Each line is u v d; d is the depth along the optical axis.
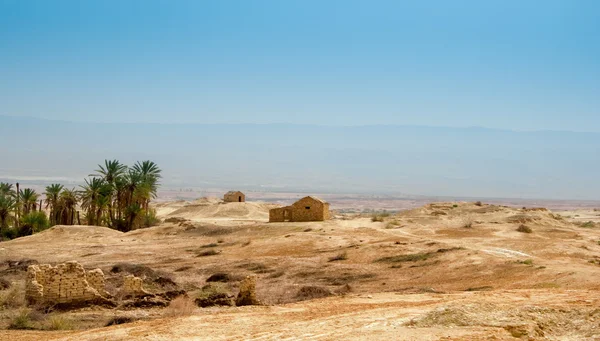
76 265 40.69
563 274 50.31
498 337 23.31
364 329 26.80
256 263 71.88
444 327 25.56
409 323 26.77
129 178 128.88
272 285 57.91
